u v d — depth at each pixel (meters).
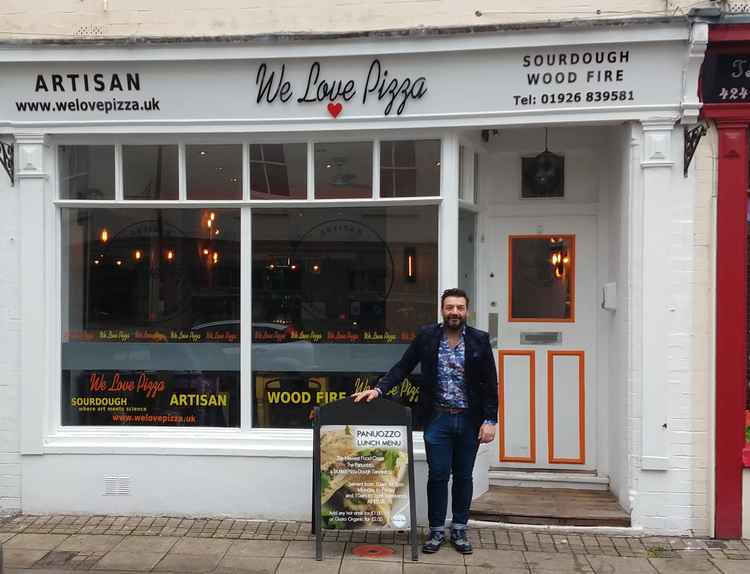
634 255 5.26
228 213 5.74
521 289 6.15
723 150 5.13
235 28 5.45
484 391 4.88
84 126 5.54
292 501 5.50
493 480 5.98
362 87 5.36
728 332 5.14
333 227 5.68
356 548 4.95
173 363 5.77
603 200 5.99
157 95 5.47
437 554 4.84
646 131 5.18
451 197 5.46
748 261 5.28
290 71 5.38
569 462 6.05
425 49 5.21
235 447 5.53
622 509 5.43
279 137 5.59
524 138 6.06
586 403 6.04
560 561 4.75
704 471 5.20
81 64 5.44
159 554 4.82
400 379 4.95
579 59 5.16
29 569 4.57
